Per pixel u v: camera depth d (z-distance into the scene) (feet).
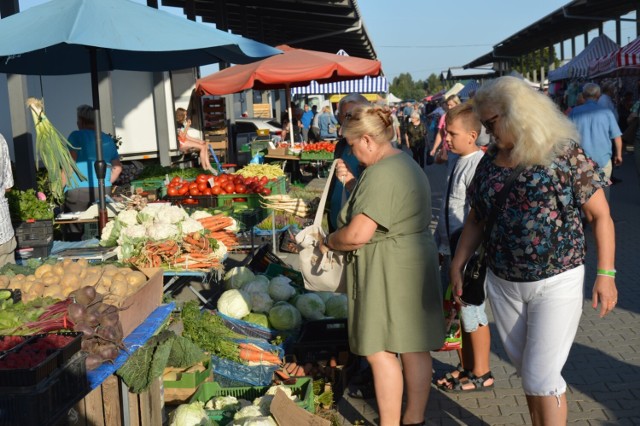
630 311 23.49
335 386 17.46
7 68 27.84
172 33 19.45
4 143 19.15
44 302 13.05
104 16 19.13
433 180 67.97
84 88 42.22
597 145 34.12
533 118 11.50
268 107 101.14
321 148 54.65
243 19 72.64
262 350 18.01
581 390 17.43
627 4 95.20
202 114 55.77
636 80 79.51
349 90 81.61
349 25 83.97
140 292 14.30
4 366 9.75
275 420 13.88
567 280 11.84
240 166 64.75
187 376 16.37
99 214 23.57
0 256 19.16
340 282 15.02
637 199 48.55
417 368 14.51
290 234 33.94
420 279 14.16
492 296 12.67
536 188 11.64
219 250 20.88
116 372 12.98
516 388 17.74
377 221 13.75
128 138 47.24
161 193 32.09
